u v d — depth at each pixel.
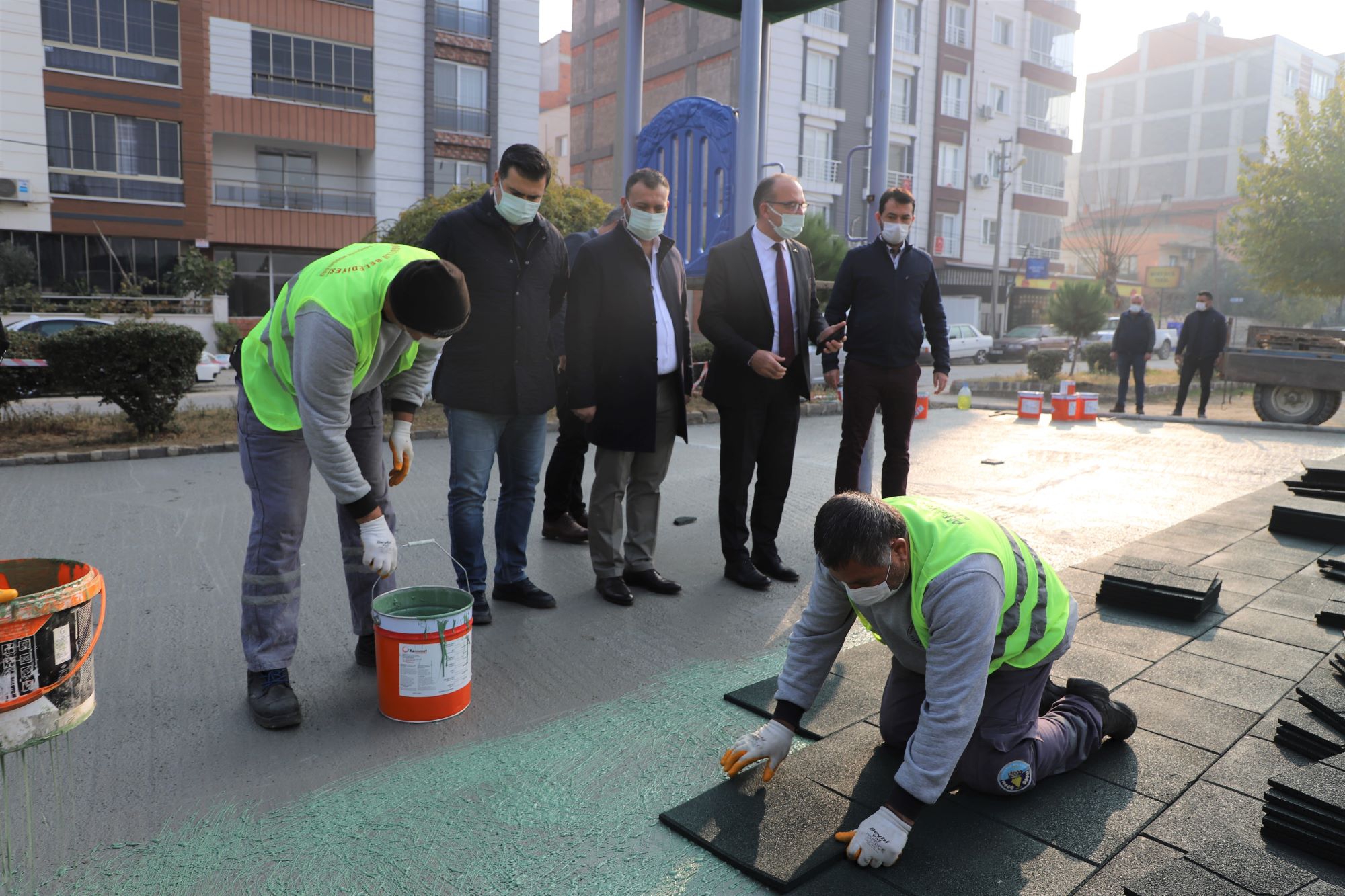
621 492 4.27
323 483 6.82
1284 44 62.03
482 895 2.12
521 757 2.79
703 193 10.13
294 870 2.20
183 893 2.11
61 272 22.44
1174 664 3.46
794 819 2.39
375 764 2.73
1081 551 5.23
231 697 3.19
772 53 29.38
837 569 2.13
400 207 25.75
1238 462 8.51
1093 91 71.00
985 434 10.62
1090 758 2.73
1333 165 19.92
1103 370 20.94
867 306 5.13
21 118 21.20
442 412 10.70
